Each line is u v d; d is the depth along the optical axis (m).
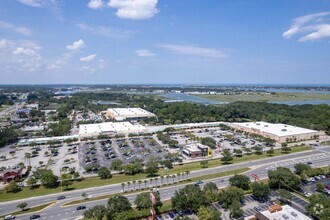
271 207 73.56
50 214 80.00
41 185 104.88
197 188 84.88
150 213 76.38
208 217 70.19
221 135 195.00
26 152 154.88
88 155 146.75
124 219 72.12
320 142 173.38
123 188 97.12
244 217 76.25
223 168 122.00
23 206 81.75
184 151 146.88
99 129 199.12
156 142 176.00
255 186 88.81
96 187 101.00
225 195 82.56
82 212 80.88
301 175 105.88
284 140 174.50
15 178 109.38
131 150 153.00
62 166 128.00
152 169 113.06
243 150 151.50
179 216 71.31
